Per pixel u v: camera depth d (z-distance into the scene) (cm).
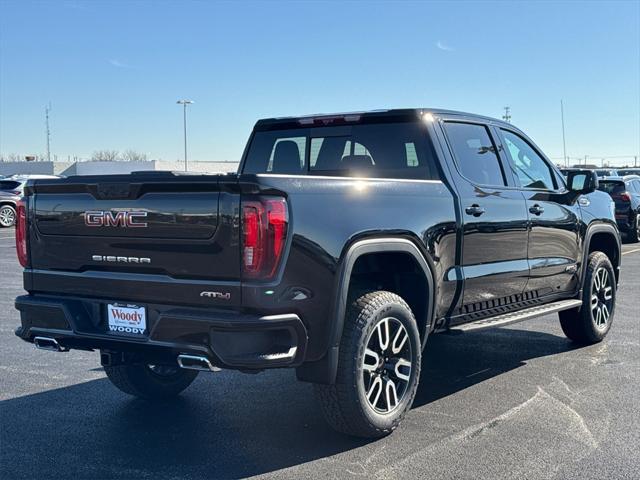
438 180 527
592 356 677
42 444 456
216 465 420
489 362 657
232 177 386
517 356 680
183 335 396
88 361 677
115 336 427
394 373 465
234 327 381
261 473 408
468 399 543
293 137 618
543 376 606
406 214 471
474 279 535
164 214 407
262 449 445
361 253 433
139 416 512
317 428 484
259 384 597
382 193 459
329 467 414
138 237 417
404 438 460
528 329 815
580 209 689
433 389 570
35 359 683
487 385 580
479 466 412
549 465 413
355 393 432
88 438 467
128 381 530
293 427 486
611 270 739
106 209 429
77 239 444
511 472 403
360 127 575
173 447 450
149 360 437
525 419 494
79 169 6625
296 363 402
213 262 394
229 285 389
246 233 385
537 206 615
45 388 583
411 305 505
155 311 416
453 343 740
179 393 566
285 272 392
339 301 418
